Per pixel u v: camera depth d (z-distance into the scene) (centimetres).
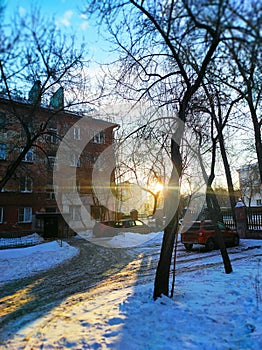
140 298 534
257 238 1507
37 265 1028
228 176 1697
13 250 1330
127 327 402
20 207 2286
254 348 338
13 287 723
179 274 757
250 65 354
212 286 610
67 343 365
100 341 363
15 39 468
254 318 427
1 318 489
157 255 1166
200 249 1274
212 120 886
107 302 536
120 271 877
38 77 824
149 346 345
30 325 447
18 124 1012
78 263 1050
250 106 912
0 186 895
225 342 354
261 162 957
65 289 684
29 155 1546
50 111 975
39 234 2250
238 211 1616
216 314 445
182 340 359
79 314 479
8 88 809
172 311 454
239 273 729
